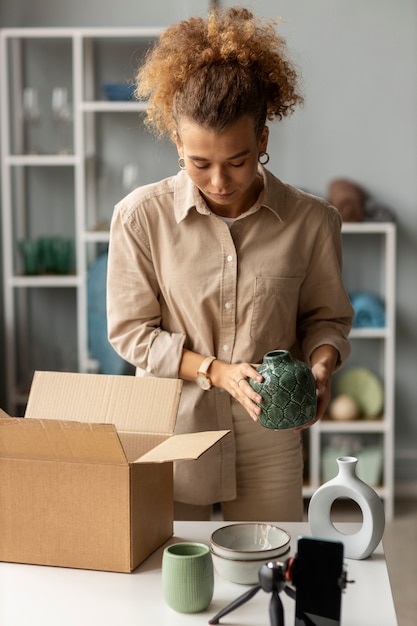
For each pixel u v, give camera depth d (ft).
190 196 6.61
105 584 5.29
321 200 6.97
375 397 14.57
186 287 6.75
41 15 14.82
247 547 5.63
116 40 14.74
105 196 15.05
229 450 6.96
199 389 6.85
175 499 7.03
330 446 14.79
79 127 14.01
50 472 5.45
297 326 7.46
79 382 6.25
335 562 4.49
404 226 14.98
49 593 5.18
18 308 15.28
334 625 4.50
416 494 15.34
